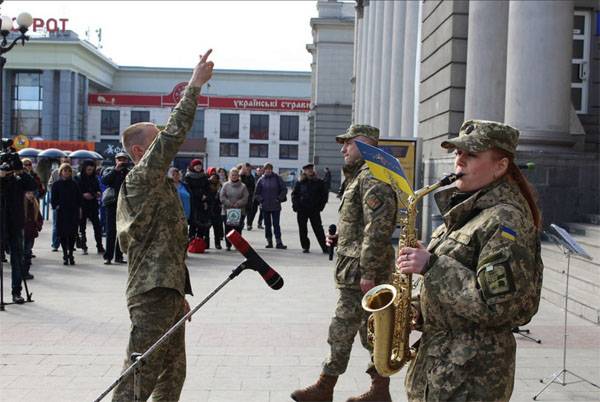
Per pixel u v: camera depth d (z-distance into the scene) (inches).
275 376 221.9
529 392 209.2
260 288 385.4
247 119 2714.1
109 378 217.2
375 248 179.3
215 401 197.5
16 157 334.3
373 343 123.5
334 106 2028.8
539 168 432.8
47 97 2442.2
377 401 191.3
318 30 2022.6
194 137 2714.1
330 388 189.9
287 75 2967.5
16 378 216.4
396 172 124.3
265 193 588.4
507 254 102.2
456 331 109.3
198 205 555.2
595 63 577.3
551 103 436.5
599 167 436.8
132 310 149.3
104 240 634.8
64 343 259.6
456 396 106.5
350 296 188.4
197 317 306.8
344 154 201.0
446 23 568.1
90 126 2640.3
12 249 334.3
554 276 346.3
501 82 499.2
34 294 360.8
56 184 465.4
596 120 579.8
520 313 110.0
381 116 950.4
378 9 1057.5
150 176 148.7
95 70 2709.2
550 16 428.1
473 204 111.1
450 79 556.7
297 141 2721.5
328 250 559.8
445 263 107.5
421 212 577.0
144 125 164.9
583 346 263.4
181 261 154.7
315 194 556.7
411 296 122.7
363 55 1315.2
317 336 275.1
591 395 206.5
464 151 111.5
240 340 267.0
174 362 159.6
